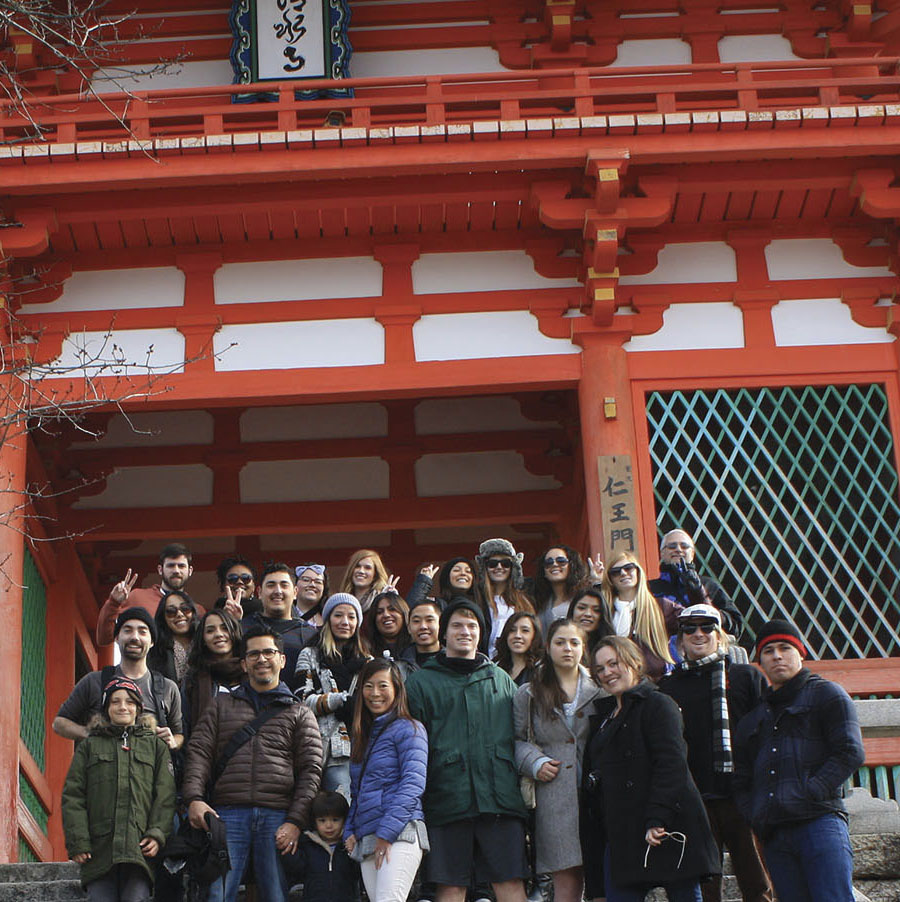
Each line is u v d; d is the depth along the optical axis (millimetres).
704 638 10438
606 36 18953
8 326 16969
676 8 19094
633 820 9633
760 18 19078
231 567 13016
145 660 11656
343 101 16656
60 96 16438
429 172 16406
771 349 17047
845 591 16406
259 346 17125
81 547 21344
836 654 16203
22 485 16562
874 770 14016
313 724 10703
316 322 17203
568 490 20672
